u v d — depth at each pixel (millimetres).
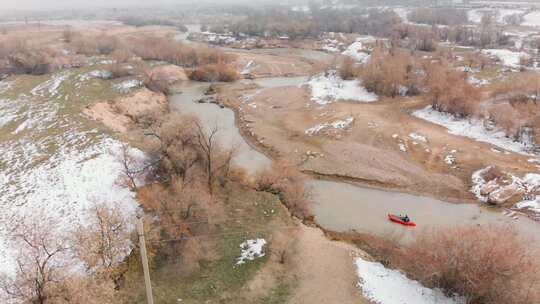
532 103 53906
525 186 39969
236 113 67188
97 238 26578
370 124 56375
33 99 61688
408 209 38844
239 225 34406
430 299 26219
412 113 61156
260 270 29250
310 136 55688
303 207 37750
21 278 23859
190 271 28719
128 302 25469
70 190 37125
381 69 70750
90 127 51000
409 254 29500
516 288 23312
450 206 39281
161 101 71750
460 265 24891
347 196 41219
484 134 51781
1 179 38938
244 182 41750
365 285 27750
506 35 122438
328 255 31141
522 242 26656
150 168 39562
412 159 47656
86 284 22891
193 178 36969
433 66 70812
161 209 33344
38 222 30047
